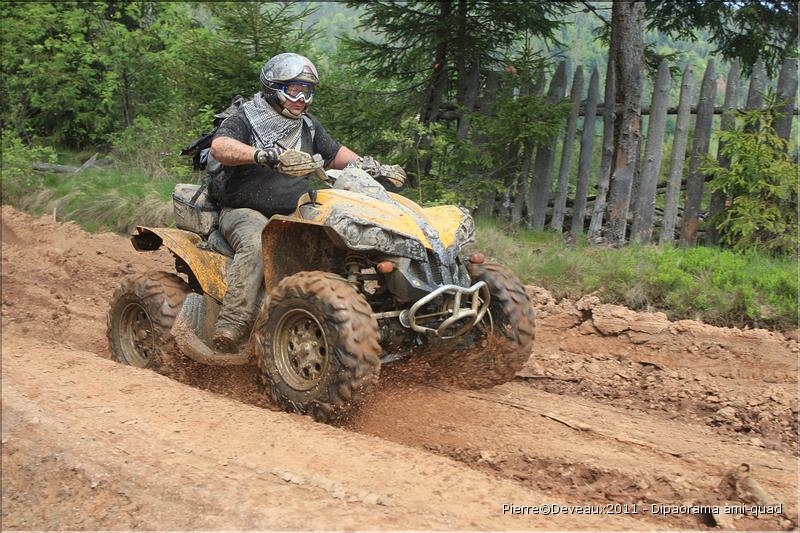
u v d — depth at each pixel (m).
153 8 19.33
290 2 13.07
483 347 5.63
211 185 6.10
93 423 4.74
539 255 9.64
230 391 6.03
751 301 7.56
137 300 6.41
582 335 7.80
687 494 4.29
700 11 13.66
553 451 4.90
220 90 13.26
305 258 5.55
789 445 5.30
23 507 3.98
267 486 3.91
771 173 9.66
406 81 13.44
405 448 4.51
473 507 3.79
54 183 15.17
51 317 8.75
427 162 12.73
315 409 4.93
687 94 10.64
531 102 11.41
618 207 10.73
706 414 5.96
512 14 12.20
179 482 3.95
